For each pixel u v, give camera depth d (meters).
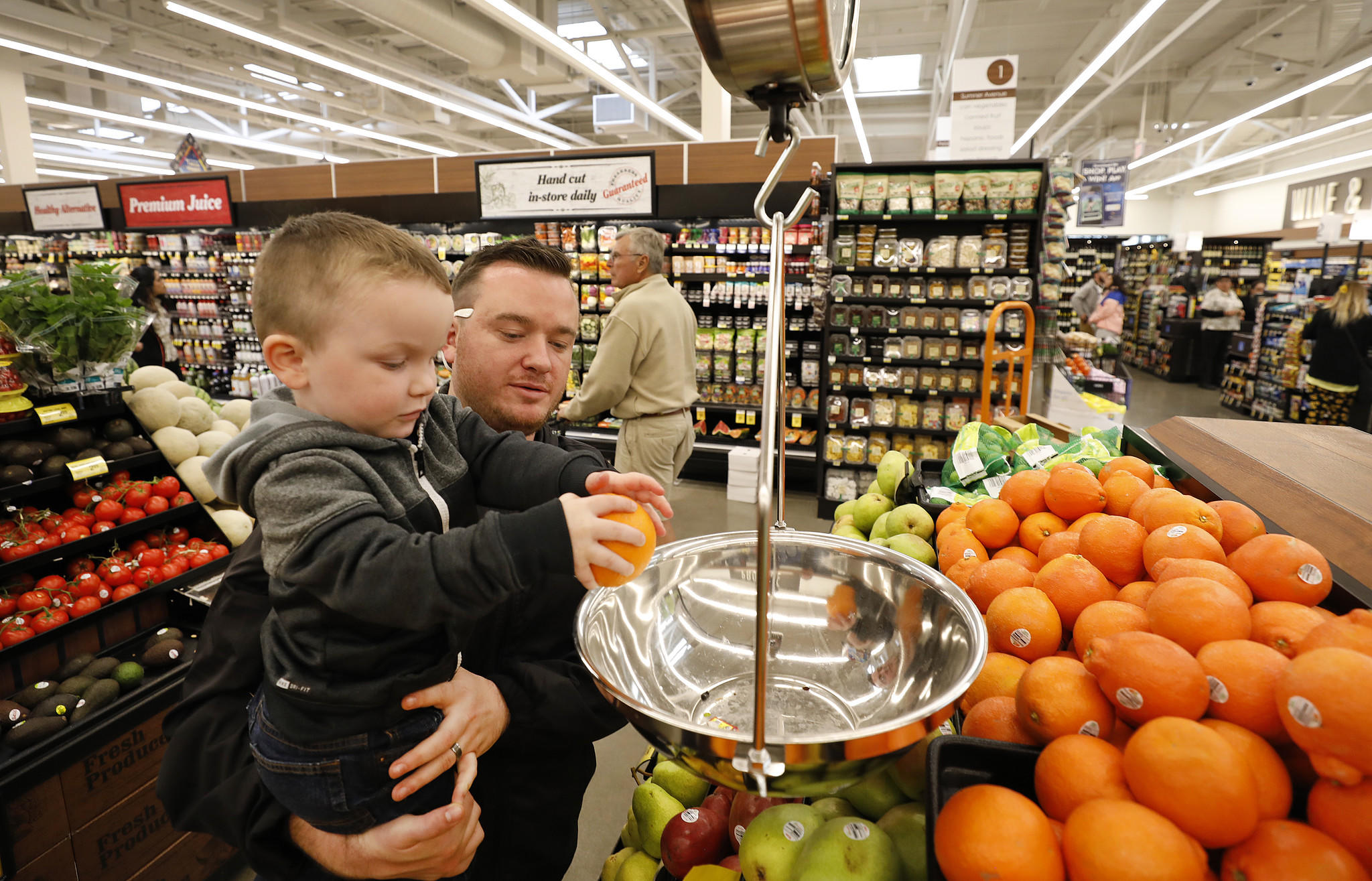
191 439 2.64
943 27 9.98
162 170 18.20
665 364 3.55
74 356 2.30
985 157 5.29
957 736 0.72
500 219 6.29
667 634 0.82
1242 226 19.17
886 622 0.81
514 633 1.07
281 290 0.73
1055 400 4.35
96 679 1.93
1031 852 0.58
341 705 0.76
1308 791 0.63
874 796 0.88
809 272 5.61
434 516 0.83
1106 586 0.92
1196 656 0.69
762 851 0.83
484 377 1.30
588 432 6.22
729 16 0.58
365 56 8.86
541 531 0.62
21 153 9.44
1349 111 13.21
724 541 0.88
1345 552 0.92
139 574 2.26
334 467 0.72
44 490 2.21
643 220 5.95
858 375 5.14
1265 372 9.45
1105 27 9.81
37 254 8.30
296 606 0.75
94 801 1.80
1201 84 12.82
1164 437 1.56
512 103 14.14
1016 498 1.27
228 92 12.34
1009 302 3.25
